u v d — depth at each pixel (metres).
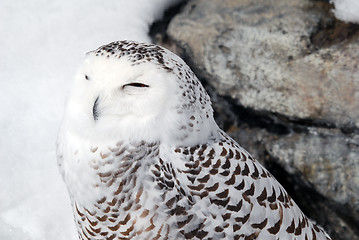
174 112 4.57
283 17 7.41
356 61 6.78
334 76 6.81
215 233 4.87
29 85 7.39
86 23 7.85
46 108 7.21
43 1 7.97
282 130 7.18
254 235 4.95
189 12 8.01
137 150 4.64
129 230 4.91
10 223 6.48
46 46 7.70
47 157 6.89
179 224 4.82
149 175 4.70
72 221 6.53
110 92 4.51
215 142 4.93
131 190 4.73
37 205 6.60
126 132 4.60
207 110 4.90
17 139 6.96
